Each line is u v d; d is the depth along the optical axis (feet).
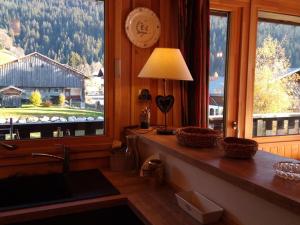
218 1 8.73
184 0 7.72
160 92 8.00
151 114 7.99
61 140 7.13
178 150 5.20
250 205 3.96
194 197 5.05
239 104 9.45
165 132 6.80
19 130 6.82
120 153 7.09
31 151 6.75
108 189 5.87
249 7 9.21
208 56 8.11
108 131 7.60
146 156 6.97
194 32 7.85
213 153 4.99
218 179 4.55
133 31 7.56
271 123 10.21
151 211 4.83
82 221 5.27
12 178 6.39
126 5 7.54
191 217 4.62
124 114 7.71
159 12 7.86
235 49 9.27
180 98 8.19
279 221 3.52
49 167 6.98
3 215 4.77
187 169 5.40
